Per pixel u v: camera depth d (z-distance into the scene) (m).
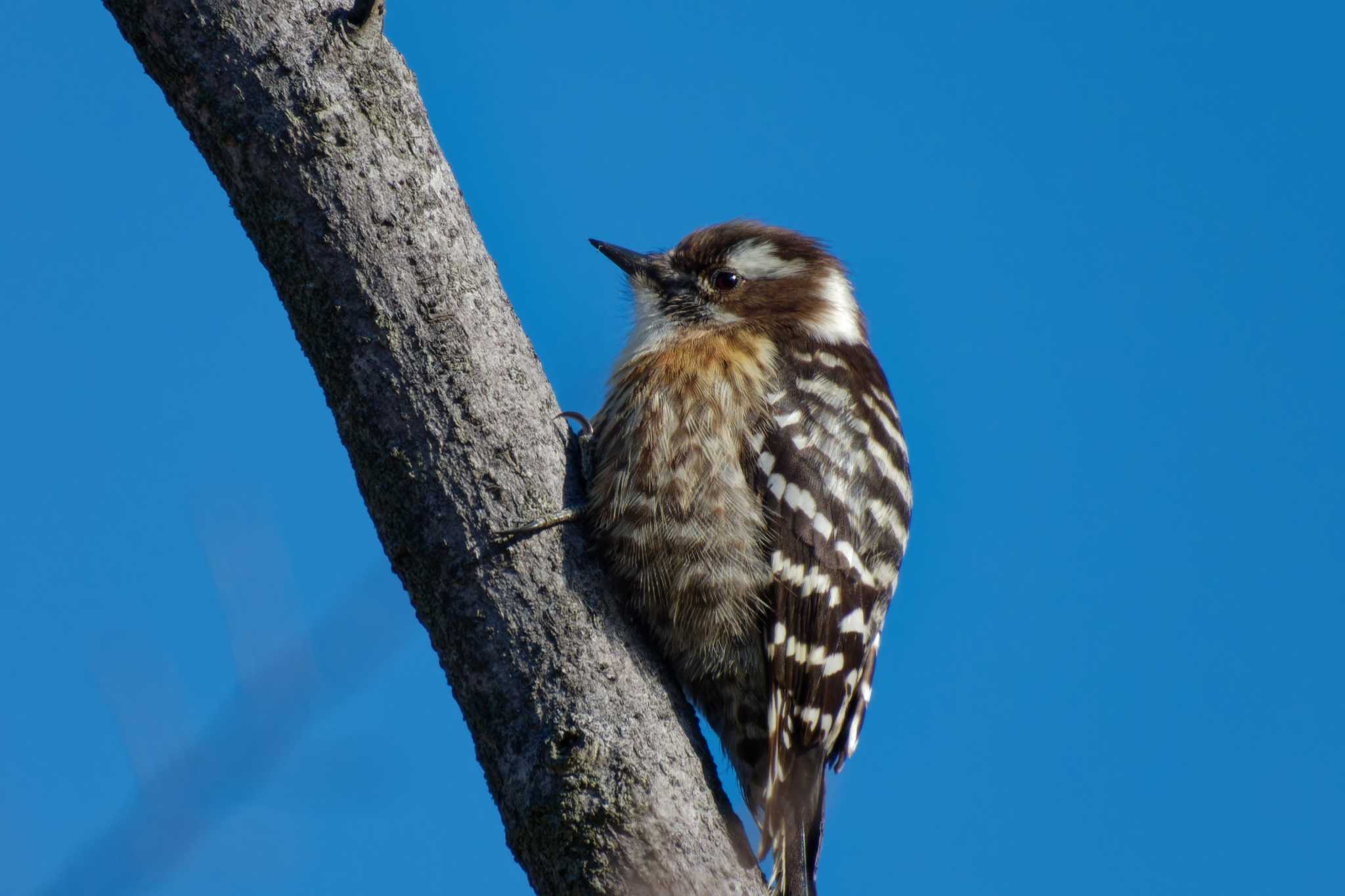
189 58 6.42
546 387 7.11
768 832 8.03
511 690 6.52
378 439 6.58
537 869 6.32
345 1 6.60
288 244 6.50
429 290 6.59
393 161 6.59
